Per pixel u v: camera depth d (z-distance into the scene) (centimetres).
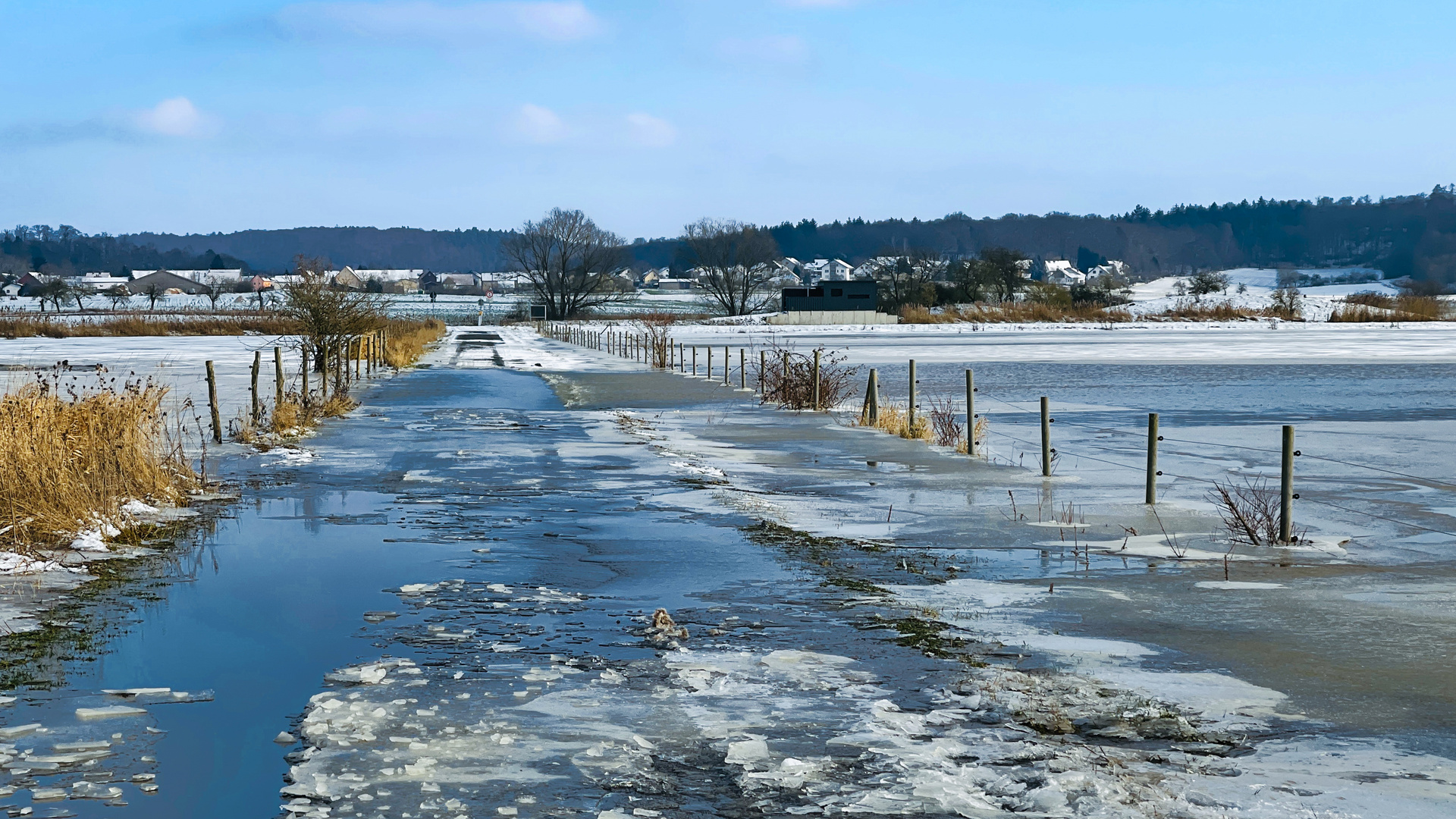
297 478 1614
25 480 1159
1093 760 580
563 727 628
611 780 552
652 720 640
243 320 9800
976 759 583
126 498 1309
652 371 4362
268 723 643
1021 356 5362
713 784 550
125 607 905
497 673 731
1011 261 14712
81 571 1035
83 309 17100
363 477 1623
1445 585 998
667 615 838
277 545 1152
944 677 724
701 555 1108
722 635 826
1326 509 1407
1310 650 791
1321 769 573
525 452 1906
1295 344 6469
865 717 645
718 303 16500
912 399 2194
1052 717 647
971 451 1894
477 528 1248
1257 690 700
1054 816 513
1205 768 574
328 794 534
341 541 1171
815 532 1232
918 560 1092
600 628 845
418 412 2652
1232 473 1716
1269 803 527
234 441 2006
